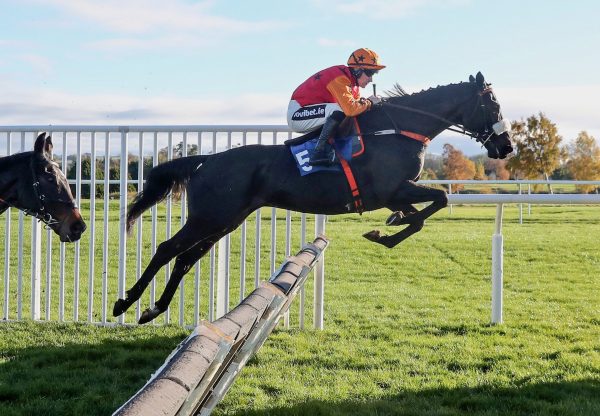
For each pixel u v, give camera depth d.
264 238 11.49
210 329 2.10
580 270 9.21
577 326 5.54
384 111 4.70
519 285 8.01
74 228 4.27
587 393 3.64
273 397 3.58
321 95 4.65
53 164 4.26
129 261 9.40
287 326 5.32
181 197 4.97
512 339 4.95
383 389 3.73
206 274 8.51
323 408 3.33
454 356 4.44
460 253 10.70
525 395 3.61
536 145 35.38
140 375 3.98
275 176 4.59
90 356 4.42
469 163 42.47
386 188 4.57
